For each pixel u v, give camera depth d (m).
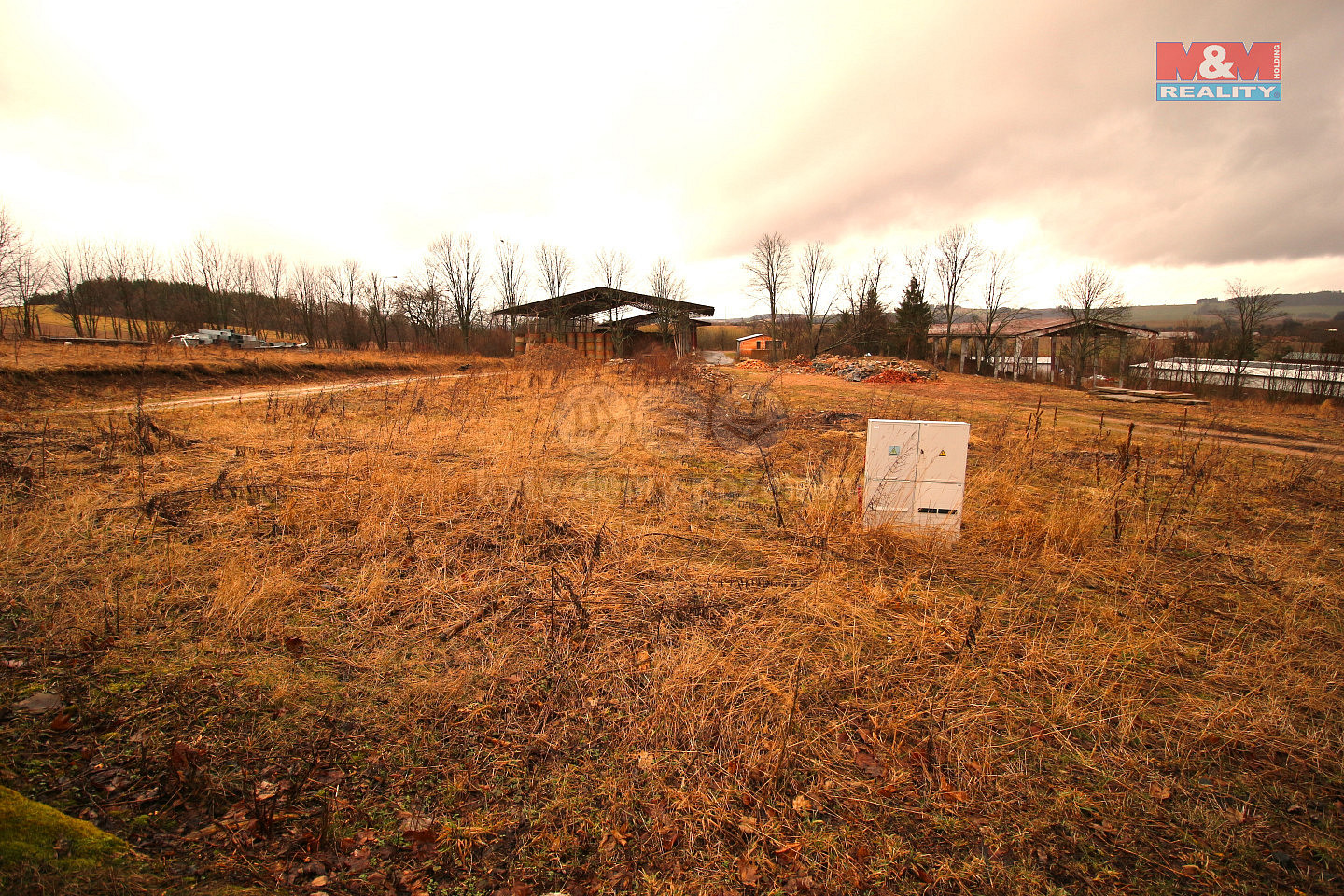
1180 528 6.44
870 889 2.10
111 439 8.78
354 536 5.37
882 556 5.35
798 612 4.20
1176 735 3.04
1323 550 5.91
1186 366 38.44
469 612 4.07
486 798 2.46
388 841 2.22
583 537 5.63
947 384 31.67
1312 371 31.44
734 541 5.66
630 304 52.66
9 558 4.45
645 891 2.06
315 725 2.87
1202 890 2.14
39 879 1.81
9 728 2.66
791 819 2.41
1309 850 2.33
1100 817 2.48
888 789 2.58
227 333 41.91
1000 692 3.36
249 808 2.31
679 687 3.22
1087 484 8.43
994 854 2.27
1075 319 37.34
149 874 1.94
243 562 4.61
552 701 3.11
